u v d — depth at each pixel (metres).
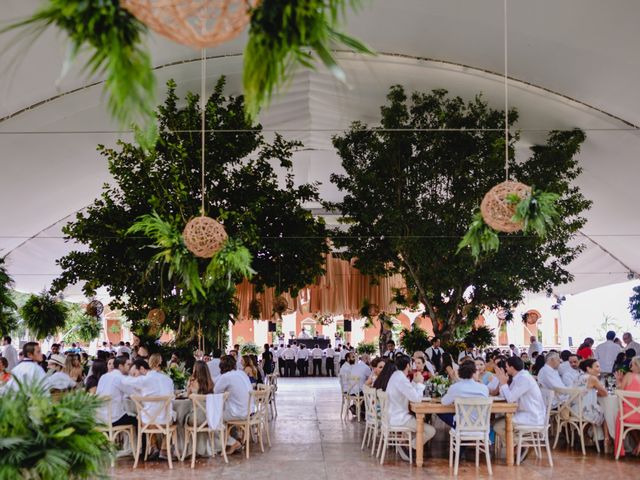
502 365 11.05
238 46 13.55
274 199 14.73
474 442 10.09
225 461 9.59
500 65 13.35
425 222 15.09
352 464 9.34
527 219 5.68
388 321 23.47
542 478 8.31
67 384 10.11
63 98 13.03
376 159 15.70
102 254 14.14
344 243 16.28
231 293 13.35
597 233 20.05
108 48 2.65
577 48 11.53
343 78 2.78
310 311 24.22
